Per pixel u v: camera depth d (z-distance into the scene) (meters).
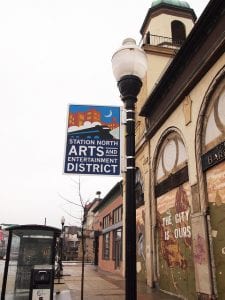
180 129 12.69
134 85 5.16
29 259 11.20
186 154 12.25
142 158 17.66
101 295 12.26
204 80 11.01
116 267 23.80
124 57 5.10
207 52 10.82
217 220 9.69
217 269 9.45
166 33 21.91
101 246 31.88
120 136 6.48
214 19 10.74
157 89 15.14
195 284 10.66
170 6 22.73
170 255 13.09
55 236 10.45
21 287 10.95
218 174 9.84
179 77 13.46
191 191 11.20
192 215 10.88
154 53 20.20
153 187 15.43
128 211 4.51
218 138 10.05
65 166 6.16
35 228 10.30
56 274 19.03
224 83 10.01
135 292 4.16
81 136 6.42
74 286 15.10
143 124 18.12
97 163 6.24
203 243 10.02
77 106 6.66
